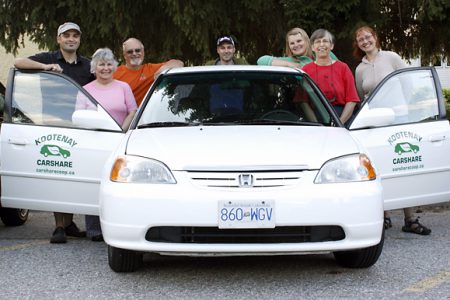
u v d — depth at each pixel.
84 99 5.11
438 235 5.69
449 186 5.38
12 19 8.67
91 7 8.06
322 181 3.85
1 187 5.21
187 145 4.08
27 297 3.82
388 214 6.40
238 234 3.80
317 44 5.74
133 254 4.17
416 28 9.97
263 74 5.20
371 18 8.57
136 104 5.93
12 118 5.21
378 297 3.74
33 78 5.24
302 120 4.73
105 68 5.65
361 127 4.93
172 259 4.74
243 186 3.78
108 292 3.91
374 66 6.01
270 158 3.89
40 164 5.07
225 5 8.46
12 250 5.22
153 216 3.77
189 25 8.18
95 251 5.15
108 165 4.12
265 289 3.93
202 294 3.84
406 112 5.29
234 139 4.18
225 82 5.08
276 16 9.18
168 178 3.84
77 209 5.02
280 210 3.75
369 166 4.03
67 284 4.11
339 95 5.71
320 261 4.64
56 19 8.52
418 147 5.22
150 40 9.23
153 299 3.75
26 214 6.74
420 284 4.01
